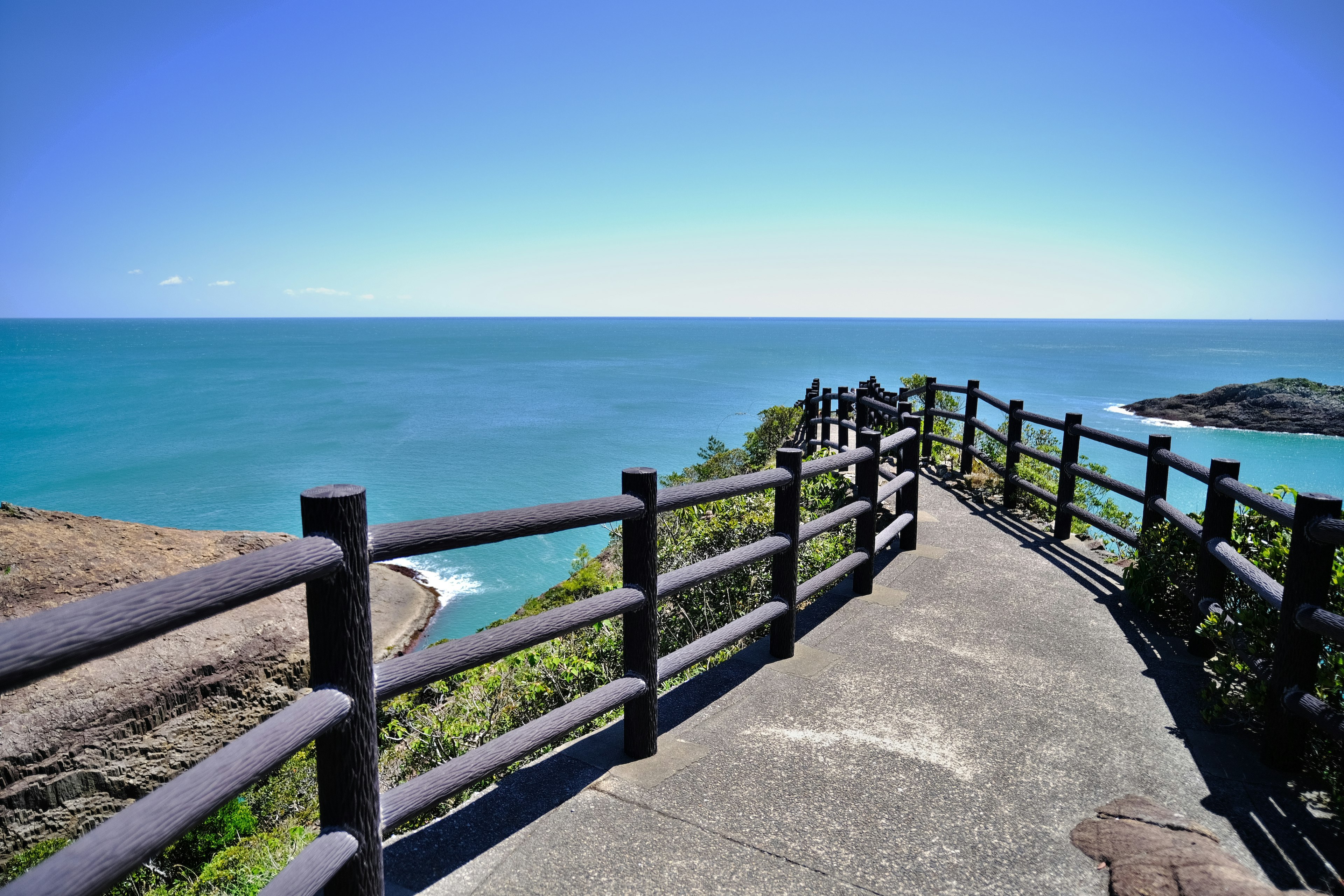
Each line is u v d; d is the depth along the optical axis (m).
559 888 2.30
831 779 2.94
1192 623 4.16
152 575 13.40
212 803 1.34
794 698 3.65
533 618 2.44
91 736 9.74
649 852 2.48
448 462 44.28
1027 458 9.34
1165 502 5.00
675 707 3.56
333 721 1.73
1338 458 33.16
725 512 6.68
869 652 4.20
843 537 6.50
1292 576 2.90
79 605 1.19
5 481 41.03
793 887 2.32
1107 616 4.77
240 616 11.95
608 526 29.30
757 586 5.66
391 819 1.99
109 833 1.17
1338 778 2.73
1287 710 2.92
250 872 4.45
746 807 2.74
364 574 1.81
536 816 2.68
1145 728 3.36
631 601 2.85
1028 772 3.00
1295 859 2.46
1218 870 2.26
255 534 15.68
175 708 10.52
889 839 2.56
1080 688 3.76
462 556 24.50
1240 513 4.22
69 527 14.11
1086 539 6.69
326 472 41.88
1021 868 2.42
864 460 5.01
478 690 5.51
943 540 6.60
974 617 4.74
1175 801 2.79
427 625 19.36
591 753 3.13
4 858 8.99
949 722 3.41
